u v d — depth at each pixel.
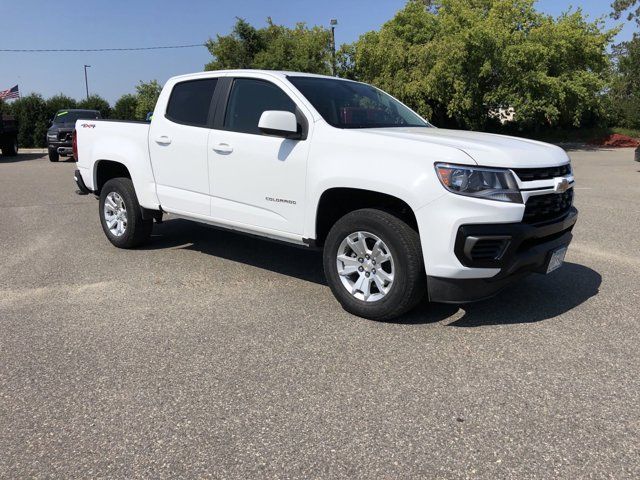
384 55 23.22
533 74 22.19
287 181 4.64
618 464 2.58
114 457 2.67
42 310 4.58
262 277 5.48
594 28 24.20
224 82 5.29
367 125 4.80
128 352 3.79
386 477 2.51
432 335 4.03
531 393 3.21
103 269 5.75
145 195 6.00
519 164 3.87
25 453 2.70
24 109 30.84
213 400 3.17
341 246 4.38
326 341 3.94
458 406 3.08
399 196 3.92
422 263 4.00
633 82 37.16
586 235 7.28
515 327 4.17
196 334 4.08
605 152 23.75
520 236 3.79
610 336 4.00
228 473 2.55
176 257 6.23
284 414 3.02
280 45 26.16
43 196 10.87
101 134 6.50
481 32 21.44
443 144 3.94
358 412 3.03
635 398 3.15
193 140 5.39
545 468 2.56
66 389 3.30
